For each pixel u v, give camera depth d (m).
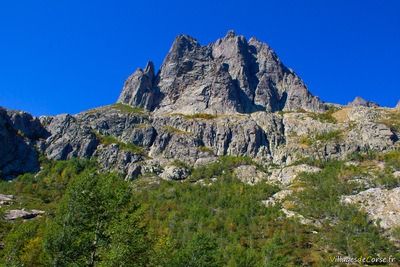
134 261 49.56
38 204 187.50
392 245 164.88
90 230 50.12
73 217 50.34
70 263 47.94
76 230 49.59
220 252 114.56
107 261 46.97
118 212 51.81
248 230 177.00
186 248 77.50
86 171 55.69
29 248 73.69
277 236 159.50
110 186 53.62
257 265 107.25
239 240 164.75
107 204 51.47
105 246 49.41
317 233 179.12
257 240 167.25
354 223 182.00
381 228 183.75
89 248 49.09
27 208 171.38
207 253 76.94
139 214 52.34
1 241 103.81
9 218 143.00
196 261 74.69
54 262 48.19
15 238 81.31
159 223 171.88
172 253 71.50
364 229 180.38
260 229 179.88
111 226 49.97
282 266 114.56
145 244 51.22
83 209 50.66
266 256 117.00
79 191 51.66
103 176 55.31
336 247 164.12
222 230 174.38
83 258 48.69
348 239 167.62
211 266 76.00
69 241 48.69
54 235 49.25
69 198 51.53
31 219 142.75
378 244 164.50
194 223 178.00
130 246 48.78
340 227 179.38
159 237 62.50
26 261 70.31
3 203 181.75
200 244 77.88
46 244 49.03
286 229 180.25
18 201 190.62
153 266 56.66
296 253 155.88
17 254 73.88
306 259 152.75
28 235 83.94
